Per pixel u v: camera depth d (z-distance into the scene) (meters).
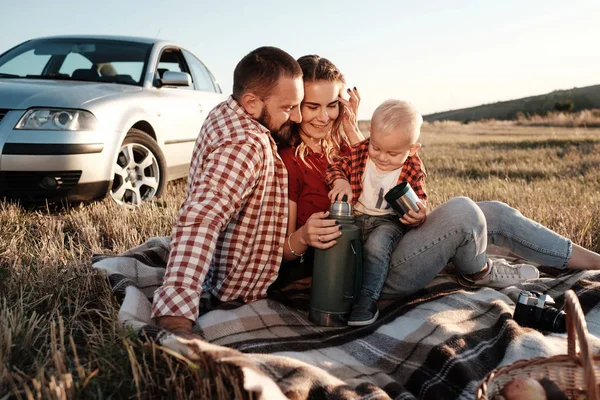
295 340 2.46
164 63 6.66
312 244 2.61
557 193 6.94
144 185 5.74
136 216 4.81
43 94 4.86
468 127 43.16
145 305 2.52
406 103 2.81
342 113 3.15
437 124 49.88
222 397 1.84
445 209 2.81
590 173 9.80
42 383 1.86
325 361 2.21
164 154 5.99
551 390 1.83
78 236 4.13
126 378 1.99
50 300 2.77
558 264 3.16
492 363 2.30
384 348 2.40
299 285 3.14
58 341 2.44
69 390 1.82
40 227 4.36
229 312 2.60
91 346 2.30
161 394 1.99
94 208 4.94
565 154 14.02
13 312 2.51
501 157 14.14
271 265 2.78
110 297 2.82
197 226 2.30
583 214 4.74
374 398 1.87
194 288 2.26
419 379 2.14
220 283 2.75
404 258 2.83
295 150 2.90
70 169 4.75
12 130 4.64
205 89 7.40
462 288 3.10
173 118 6.11
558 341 2.45
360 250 2.64
